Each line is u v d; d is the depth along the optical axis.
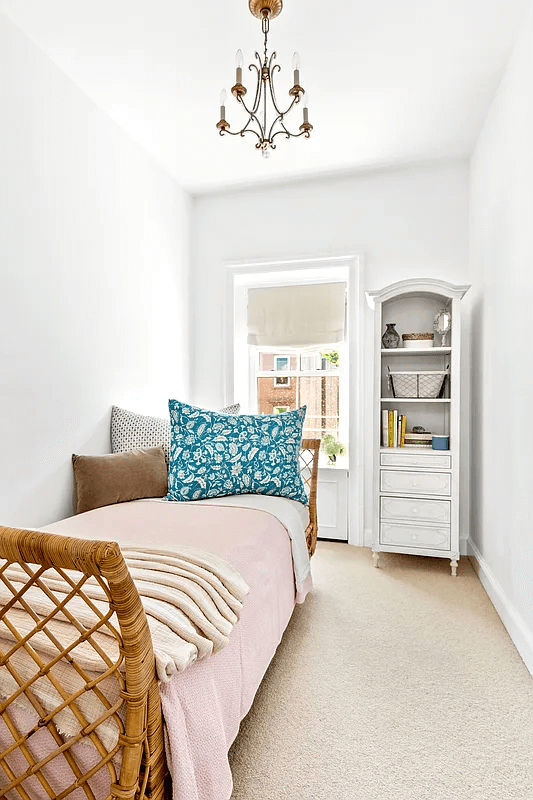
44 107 2.26
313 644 2.08
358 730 1.54
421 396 3.25
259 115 2.74
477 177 3.06
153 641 0.99
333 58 2.30
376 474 3.10
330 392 3.91
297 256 3.64
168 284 3.50
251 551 1.67
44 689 0.96
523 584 2.02
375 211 3.51
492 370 2.64
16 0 1.94
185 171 3.45
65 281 2.42
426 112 2.74
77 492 2.40
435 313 3.40
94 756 0.92
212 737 1.06
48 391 2.31
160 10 2.00
